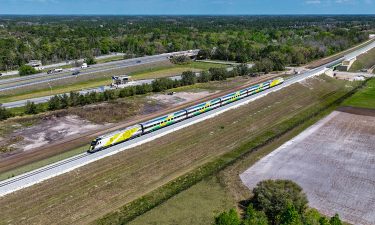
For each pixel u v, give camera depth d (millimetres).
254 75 148625
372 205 53281
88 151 65938
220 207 50656
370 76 151000
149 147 70312
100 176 58750
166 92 119250
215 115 91375
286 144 75312
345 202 53906
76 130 82312
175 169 63188
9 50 181250
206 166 64625
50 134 79438
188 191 55062
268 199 48500
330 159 68375
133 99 109000
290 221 42281
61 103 98750
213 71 140500
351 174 62594
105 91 108500
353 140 77938
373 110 100375
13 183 53406
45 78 129625
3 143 73438
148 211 49688
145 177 59812
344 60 173000
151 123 77562
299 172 62938
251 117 92188
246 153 70562
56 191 53938
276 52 175375
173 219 47750
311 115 95812
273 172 62656
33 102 97125
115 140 69188
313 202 53656
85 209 50469
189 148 71500
